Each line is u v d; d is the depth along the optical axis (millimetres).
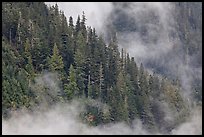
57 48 167875
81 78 170750
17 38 166875
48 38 173375
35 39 167625
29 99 152625
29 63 159875
